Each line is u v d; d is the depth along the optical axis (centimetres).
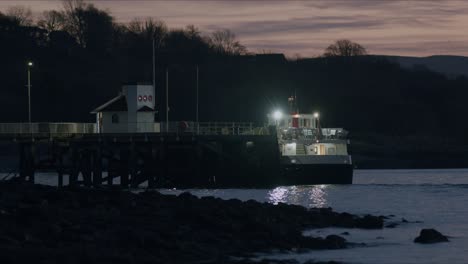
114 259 6084
